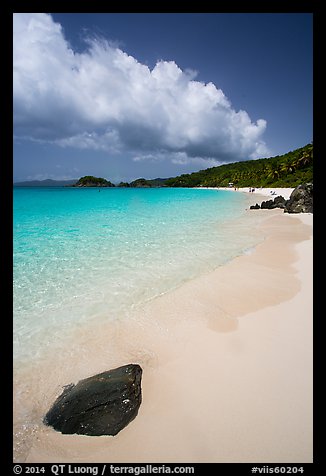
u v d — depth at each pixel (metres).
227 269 8.72
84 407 3.46
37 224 17.03
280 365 4.38
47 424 3.45
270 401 3.71
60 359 4.68
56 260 9.62
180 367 4.43
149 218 19.86
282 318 5.79
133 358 4.69
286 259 9.66
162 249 11.03
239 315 5.96
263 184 71.44
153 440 3.25
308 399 3.72
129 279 7.97
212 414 3.55
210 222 17.97
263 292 7.04
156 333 5.38
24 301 6.66
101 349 4.93
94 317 5.96
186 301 6.62
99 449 3.17
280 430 3.31
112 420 3.38
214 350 4.81
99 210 26.03
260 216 21.30
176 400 3.77
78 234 13.84
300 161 65.50
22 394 3.94
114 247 11.31
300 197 22.80
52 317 5.96
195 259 9.74
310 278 7.89
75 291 7.21
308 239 12.57
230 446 3.17
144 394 3.89
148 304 6.50
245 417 3.49
